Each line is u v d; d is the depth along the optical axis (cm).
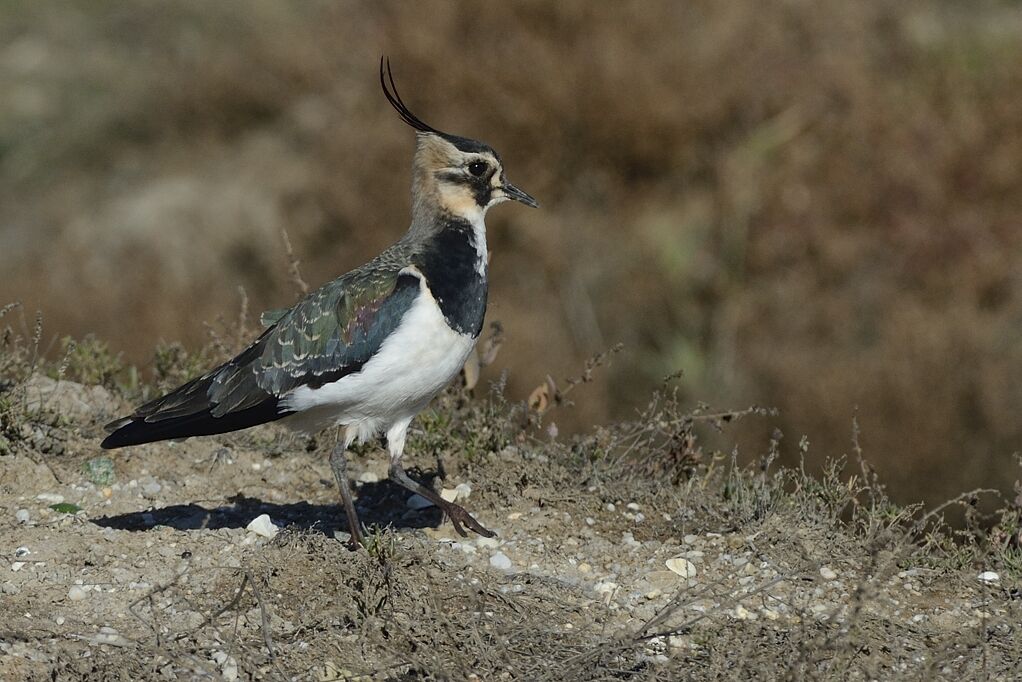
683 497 822
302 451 894
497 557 749
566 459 877
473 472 856
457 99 2122
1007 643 682
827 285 1998
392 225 2155
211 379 746
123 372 1084
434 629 663
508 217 2091
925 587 742
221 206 2245
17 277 2036
